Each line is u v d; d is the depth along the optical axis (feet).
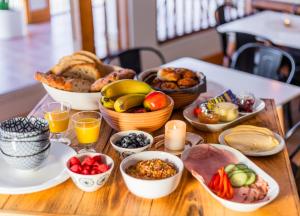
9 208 4.10
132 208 4.10
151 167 4.37
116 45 13.69
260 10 16.14
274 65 9.45
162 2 14.17
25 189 4.25
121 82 5.41
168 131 4.95
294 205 4.12
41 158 4.54
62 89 5.81
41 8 17.80
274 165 4.78
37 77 5.92
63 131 5.30
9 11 15.89
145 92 5.44
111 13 13.60
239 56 9.86
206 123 5.46
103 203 4.17
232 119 5.56
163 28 14.42
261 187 4.32
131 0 13.00
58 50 14.96
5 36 15.93
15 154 4.44
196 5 15.28
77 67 6.28
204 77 6.07
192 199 4.23
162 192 4.16
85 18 9.77
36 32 16.74
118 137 5.04
